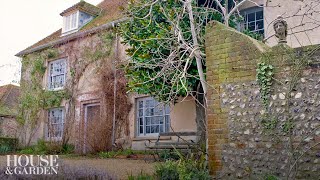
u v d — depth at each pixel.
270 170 4.71
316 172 4.34
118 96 13.35
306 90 4.57
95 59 14.74
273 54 4.91
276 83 4.83
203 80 5.95
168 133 10.78
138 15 8.75
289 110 4.66
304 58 4.60
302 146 4.50
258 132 4.91
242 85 5.16
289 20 9.49
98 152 12.52
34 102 16.81
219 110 5.36
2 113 18.14
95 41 14.96
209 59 5.58
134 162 9.32
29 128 16.72
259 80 4.97
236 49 5.30
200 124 9.01
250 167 4.90
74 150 13.54
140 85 9.48
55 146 13.95
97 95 14.15
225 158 5.18
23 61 18.08
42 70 17.09
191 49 5.94
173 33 6.66
